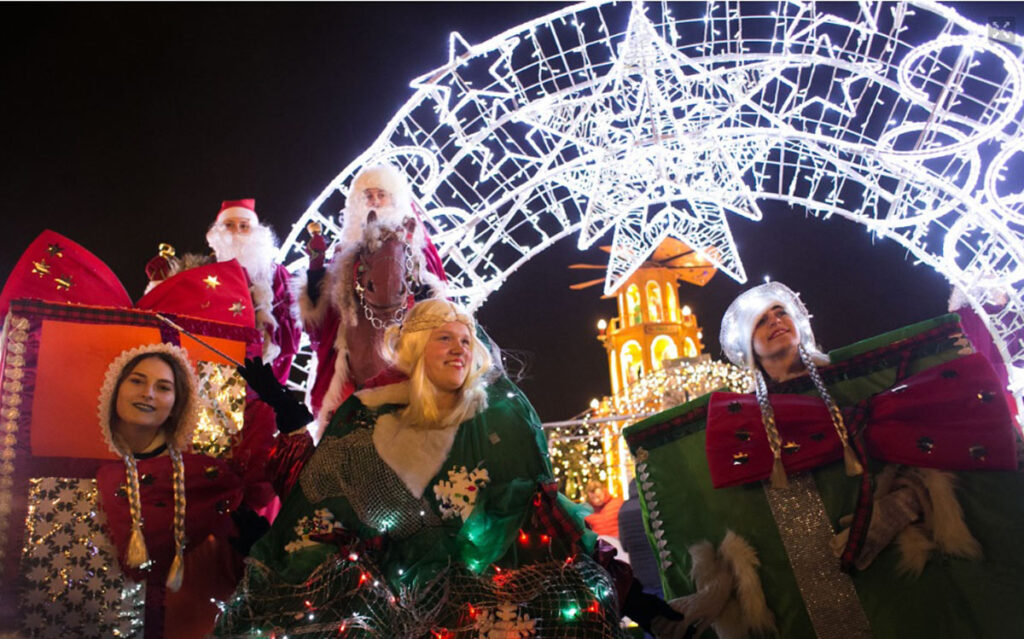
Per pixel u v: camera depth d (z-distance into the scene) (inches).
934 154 171.9
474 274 201.6
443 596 107.0
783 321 141.8
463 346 124.5
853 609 125.6
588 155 191.5
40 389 126.2
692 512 141.3
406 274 155.3
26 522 121.0
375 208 171.6
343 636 103.6
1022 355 186.5
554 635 104.5
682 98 212.5
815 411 134.0
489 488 116.3
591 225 215.6
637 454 148.9
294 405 125.7
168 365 132.5
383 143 190.7
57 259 135.5
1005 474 123.7
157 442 131.9
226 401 137.6
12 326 127.2
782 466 132.7
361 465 117.2
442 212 203.6
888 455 127.4
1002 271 193.5
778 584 131.0
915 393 128.4
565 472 397.1
